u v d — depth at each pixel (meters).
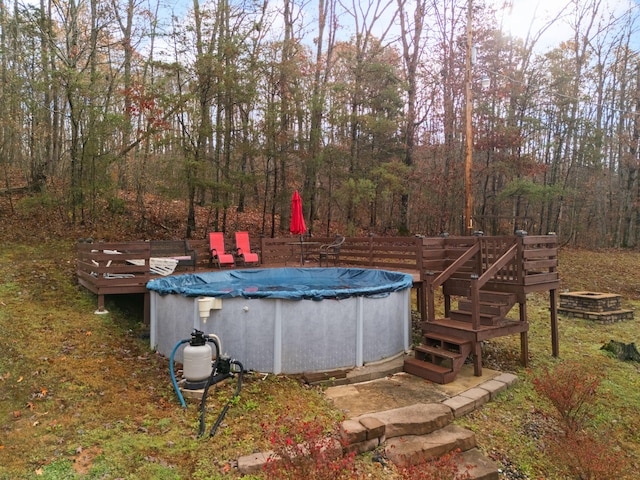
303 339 6.03
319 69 16.81
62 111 13.66
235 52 13.10
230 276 9.82
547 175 22.50
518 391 6.23
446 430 4.73
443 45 19.30
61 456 3.77
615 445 5.43
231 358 5.96
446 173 18.52
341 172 15.88
